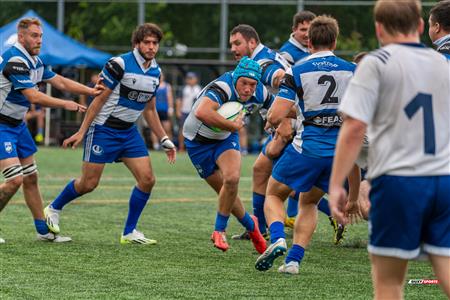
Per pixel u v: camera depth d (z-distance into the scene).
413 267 16.19
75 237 19.41
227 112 16.20
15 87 17.41
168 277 14.88
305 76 14.55
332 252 17.98
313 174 14.72
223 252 17.64
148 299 13.07
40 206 18.62
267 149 18.52
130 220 18.62
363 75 9.34
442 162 9.45
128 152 18.56
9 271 15.20
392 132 9.41
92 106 18.20
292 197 19.61
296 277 15.07
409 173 9.33
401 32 9.59
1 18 64.88
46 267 15.64
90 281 14.41
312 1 60.97
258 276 15.09
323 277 15.11
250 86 16.22
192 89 52.28
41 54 46.97
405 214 9.34
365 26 59.19
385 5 9.57
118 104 18.23
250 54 18.06
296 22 19.16
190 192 29.80
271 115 14.66
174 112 57.78
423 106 9.40
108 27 65.69
